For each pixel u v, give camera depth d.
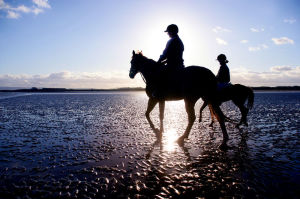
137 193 3.17
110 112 14.40
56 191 3.22
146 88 6.71
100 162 4.46
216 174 3.81
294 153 4.97
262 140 6.25
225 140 5.44
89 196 3.08
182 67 6.03
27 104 21.28
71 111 14.84
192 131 7.70
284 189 3.22
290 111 14.46
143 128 8.41
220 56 8.19
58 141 6.24
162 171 3.97
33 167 4.17
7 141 6.21
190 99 5.85
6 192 3.19
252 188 3.27
